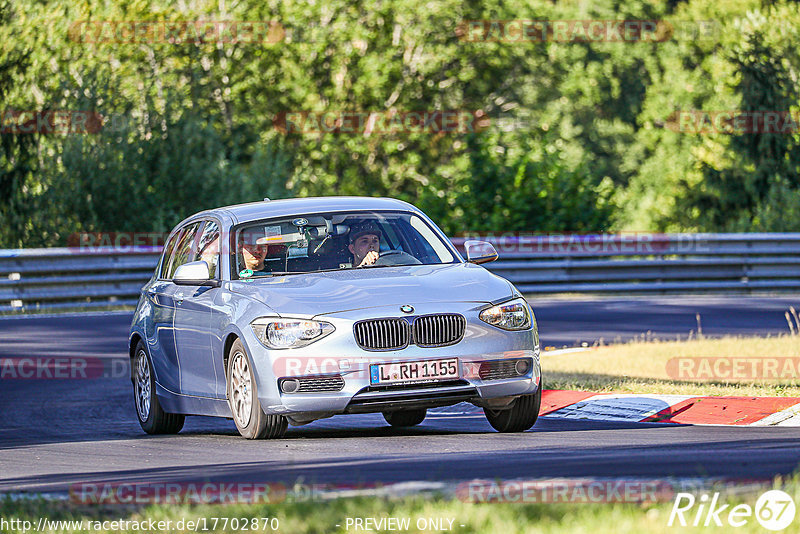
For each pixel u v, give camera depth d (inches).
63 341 2431.1
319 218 1346.0
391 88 6560.0
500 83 7150.6
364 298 1176.8
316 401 1149.1
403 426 1397.6
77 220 4202.8
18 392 1820.9
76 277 3174.2
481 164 4367.6
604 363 1813.5
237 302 1232.2
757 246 3501.5
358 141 6264.8
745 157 5423.2
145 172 4372.5
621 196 7037.4
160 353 1412.4
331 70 6358.3
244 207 1403.8
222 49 5861.2
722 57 5472.4
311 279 1243.8
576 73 7377.0
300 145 6259.8
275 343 1165.7
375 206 1379.2
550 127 6998.0
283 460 1047.0
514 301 1220.5
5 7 4579.2
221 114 5866.1
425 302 1178.0
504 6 6943.9
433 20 6510.8
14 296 3061.0
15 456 1202.0
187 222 1498.5
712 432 1182.3
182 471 1010.1
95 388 1860.2
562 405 1480.1
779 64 5359.3
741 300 3115.2
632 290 3435.0
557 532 622.2
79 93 4328.3
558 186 4313.5
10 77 4475.9
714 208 5546.3
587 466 919.7
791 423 1253.7
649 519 642.8
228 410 1267.2
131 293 3280.0
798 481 746.8
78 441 1330.0
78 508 788.6
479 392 1171.9
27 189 4227.4
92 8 5226.4
